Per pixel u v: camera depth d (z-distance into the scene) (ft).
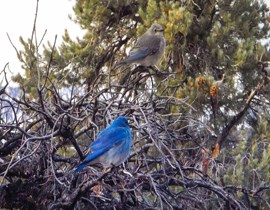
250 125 71.77
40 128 40.16
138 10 76.89
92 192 38.68
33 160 39.37
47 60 72.74
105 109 38.86
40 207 39.37
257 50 71.10
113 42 77.61
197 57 72.33
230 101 68.13
